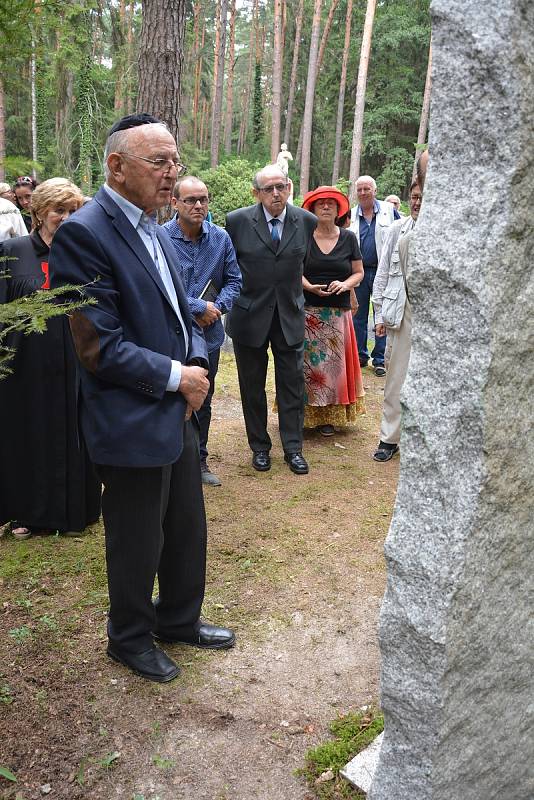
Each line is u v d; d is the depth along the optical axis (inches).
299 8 1095.6
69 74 589.0
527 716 73.2
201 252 157.1
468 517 58.1
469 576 59.7
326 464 188.9
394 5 1161.4
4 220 198.8
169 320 91.2
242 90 1734.7
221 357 304.3
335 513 157.0
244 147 1521.9
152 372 84.3
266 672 102.0
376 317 206.7
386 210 273.1
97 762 83.8
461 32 53.4
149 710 92.9
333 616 116.7
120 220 85.8
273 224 169.5
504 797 75.7
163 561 102.4
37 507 139.1
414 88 1150.3
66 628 110.3
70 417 135.4
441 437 58.9
